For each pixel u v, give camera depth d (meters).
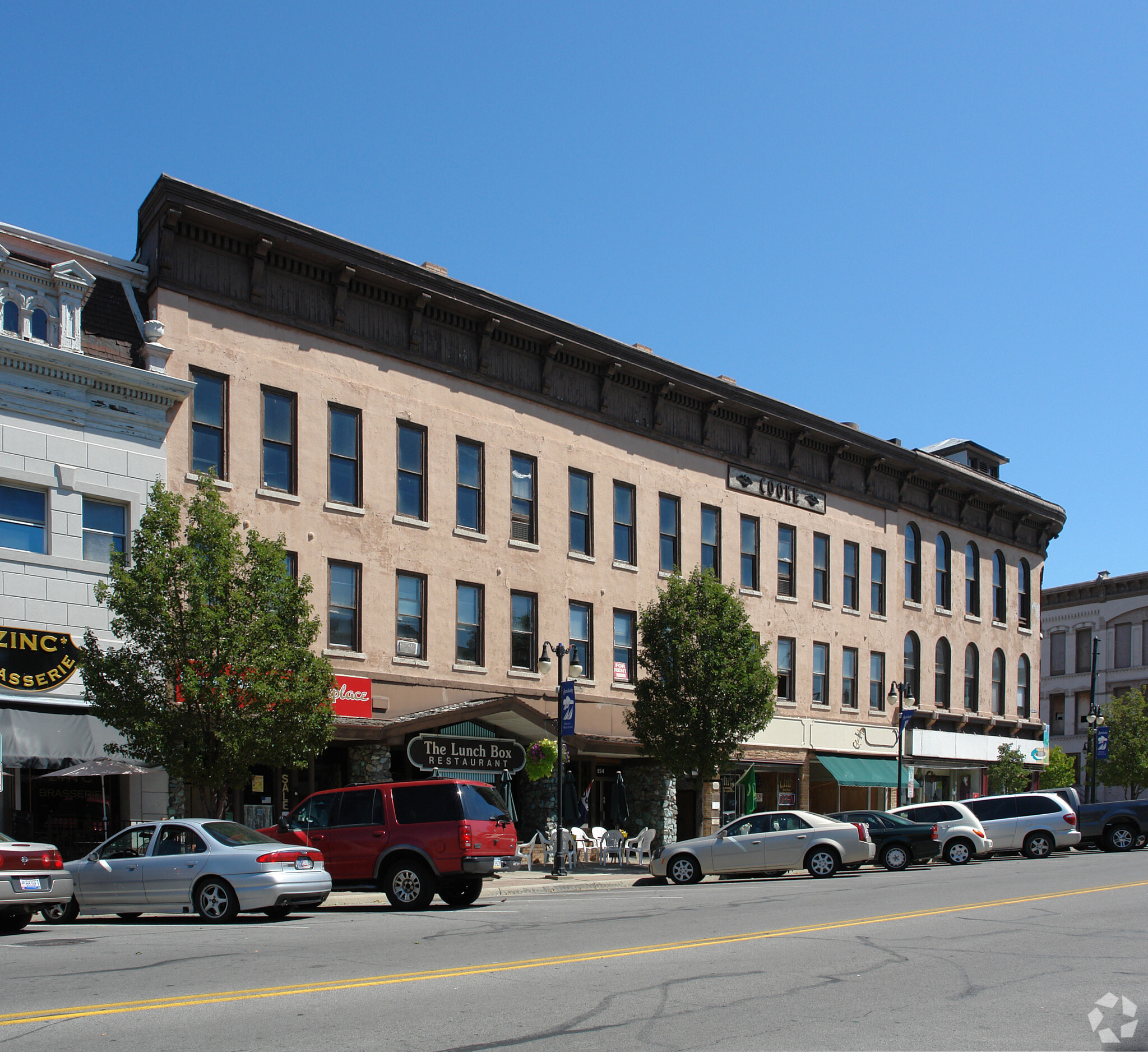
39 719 21.97
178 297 25.69
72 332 23.75
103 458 23.80
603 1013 8.95
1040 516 53.69
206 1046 7.72
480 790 18.91
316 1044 7.80
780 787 39.47
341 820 18.77
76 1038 7.98
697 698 30.58
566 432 33.59
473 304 30.92
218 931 14.80
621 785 32.28
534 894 22.80
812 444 41.81
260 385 26.86
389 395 29.38
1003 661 51.06
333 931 14.74
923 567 46.72
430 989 9.93
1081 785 70.25
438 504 30.09
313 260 27.95
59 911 16.38
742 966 11.30
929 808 31.28
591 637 33.53
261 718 20.23
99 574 23.39
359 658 27.77
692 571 33.03
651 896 20.91
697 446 37.47
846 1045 7.88
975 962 11.58
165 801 23.91
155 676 20.70
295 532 26.98
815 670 40.94
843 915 16.06
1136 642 70.12
